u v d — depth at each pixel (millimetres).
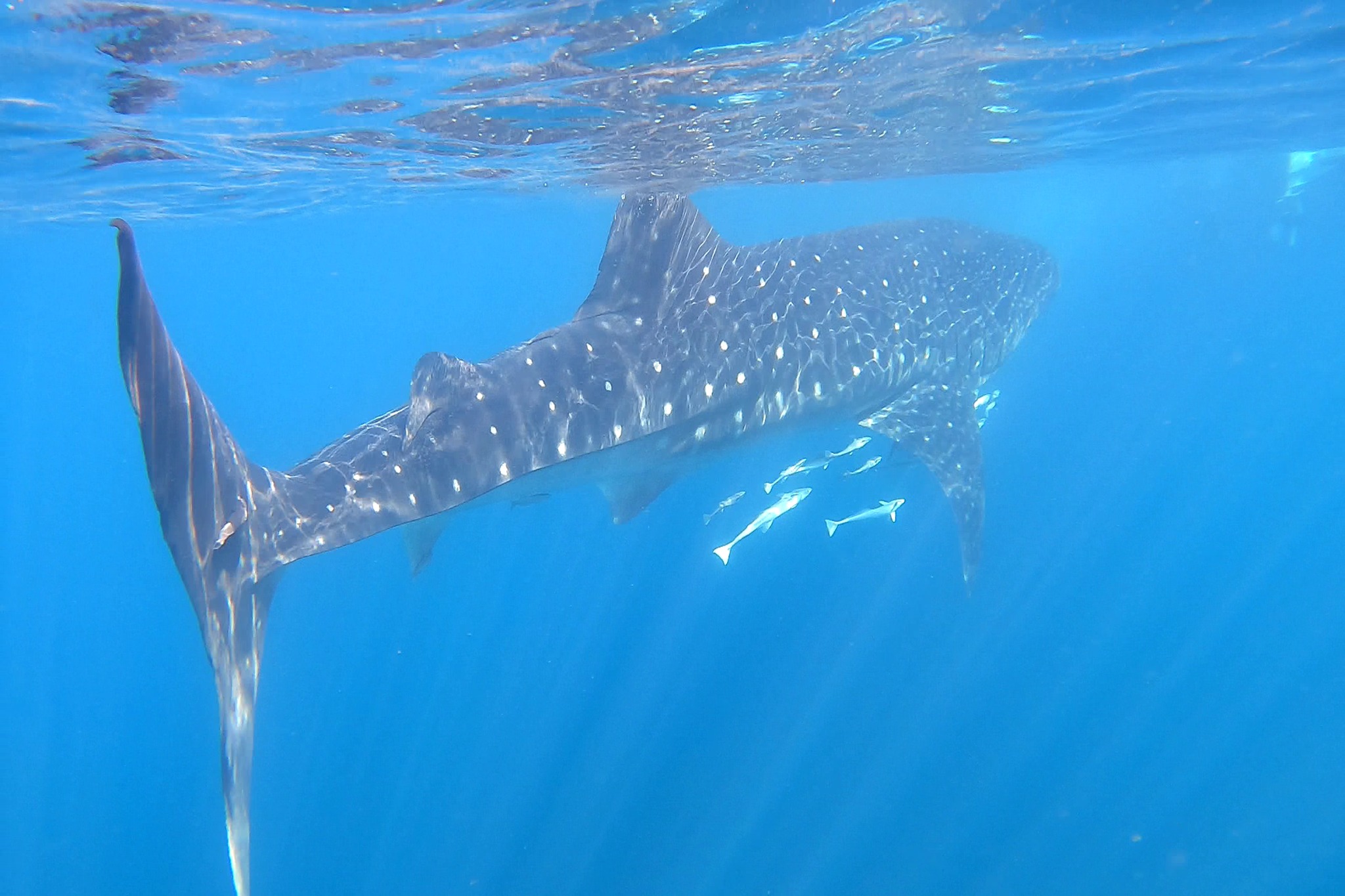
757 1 7602
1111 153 21266
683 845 15391
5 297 47344
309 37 8055
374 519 6793
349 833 17500
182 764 22688
